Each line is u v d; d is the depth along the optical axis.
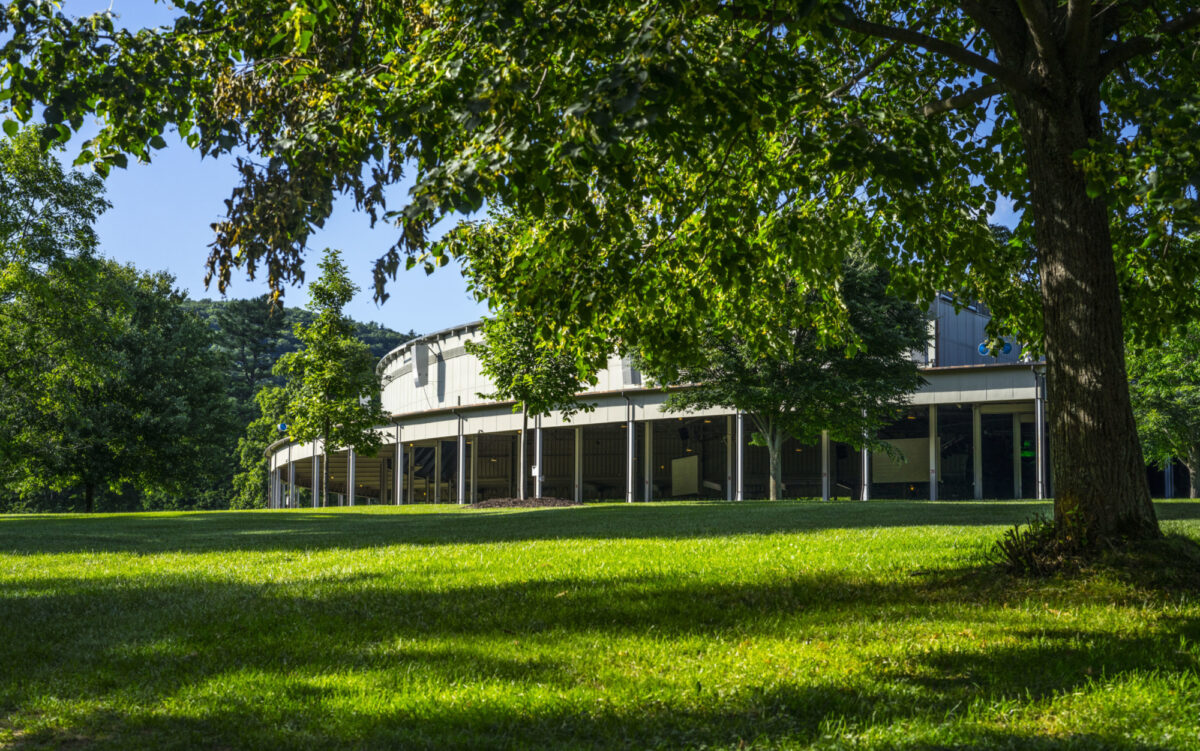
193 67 8.06
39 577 12.34
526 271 10.12
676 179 10.90
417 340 79.81
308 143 7.41
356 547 16.16
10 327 37.28
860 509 25.80
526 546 15.01
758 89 6.65
